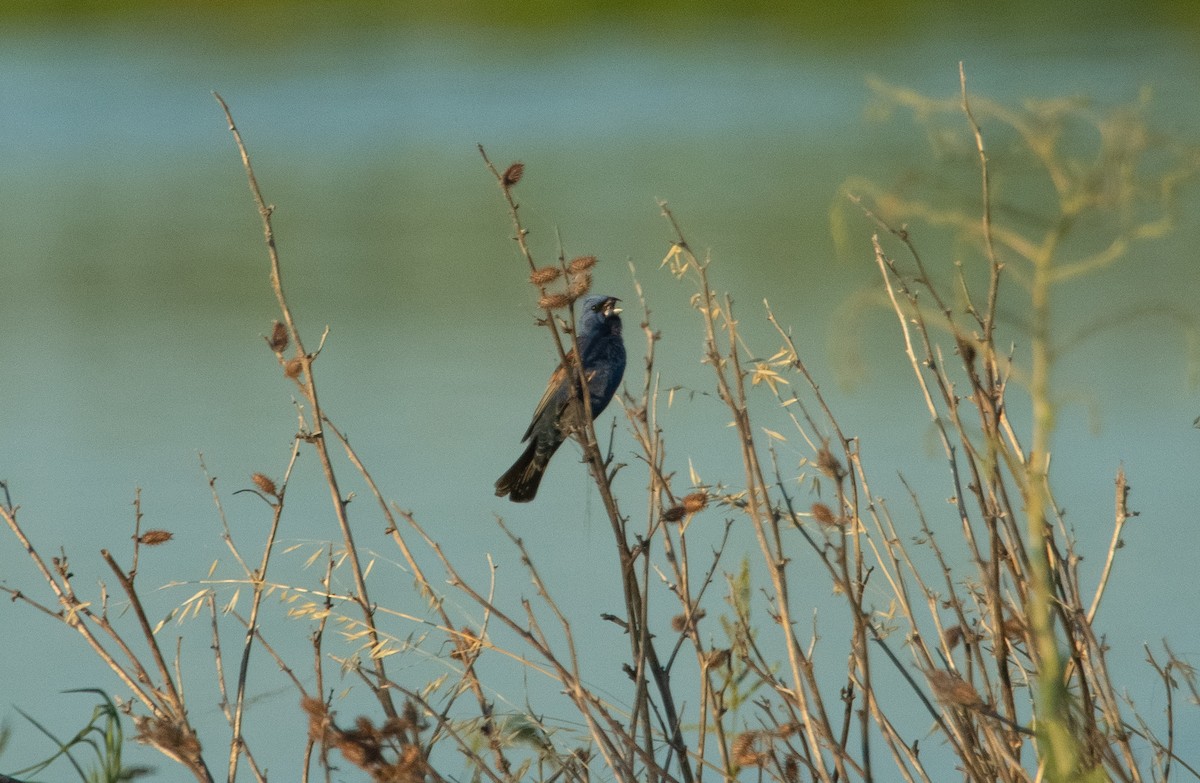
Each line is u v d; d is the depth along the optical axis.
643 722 5.62
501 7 56.84
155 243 26.53
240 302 21.66
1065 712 5.11
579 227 25.80
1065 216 4.33
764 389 15.50
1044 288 4.42
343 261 24.34
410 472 13.53
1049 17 47.31
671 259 5.52
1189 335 4.61
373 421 15.26
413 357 17.91
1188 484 12.28
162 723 5.21
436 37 52.44
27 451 14.53
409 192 31.00
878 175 28.56
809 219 25.34
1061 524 5.79
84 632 5.60
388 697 5.58
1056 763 4.56
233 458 14.29
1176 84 31.75
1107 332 16.72
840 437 5.61
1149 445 13.42
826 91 40.53
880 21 50.47
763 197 27.83
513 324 19.62
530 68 46.88
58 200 31.09
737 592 6.03
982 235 4.69
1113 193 4.24
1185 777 7.45
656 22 54.88
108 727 5.85
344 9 57.59
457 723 5.80
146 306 21.61
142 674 5.64
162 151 36.72
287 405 16.19
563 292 5.77
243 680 5.75
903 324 5.49
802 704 5.45
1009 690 5.56
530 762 5.73
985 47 42.09
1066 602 5.63
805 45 47.50
